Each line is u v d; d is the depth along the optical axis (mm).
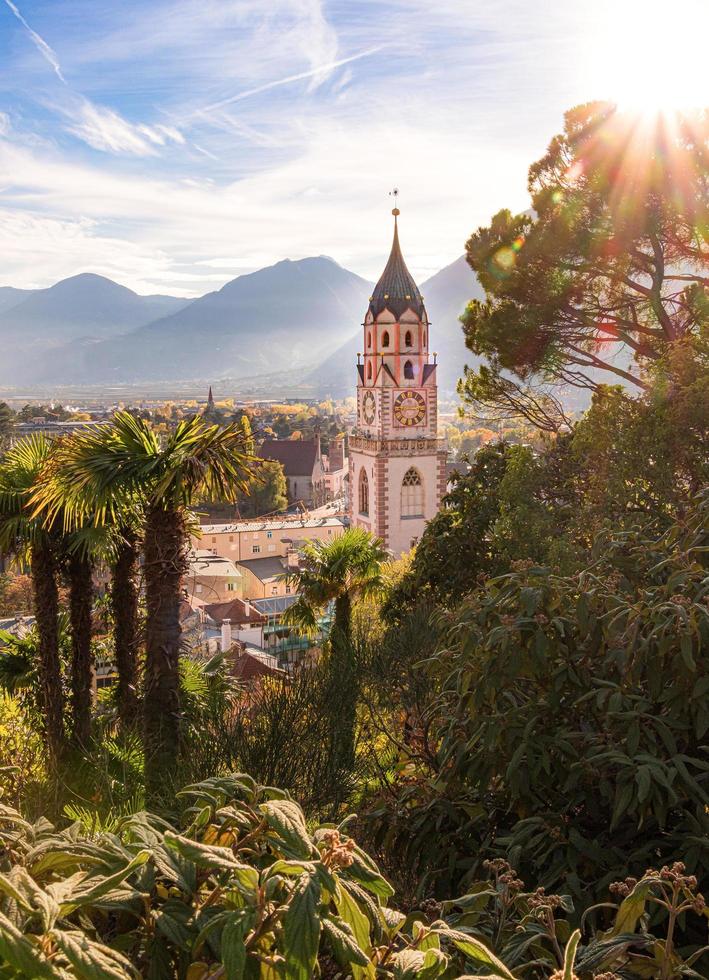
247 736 12430
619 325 27766
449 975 3379
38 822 3596
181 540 15227
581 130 26750
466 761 6285
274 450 190875
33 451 17422
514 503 20922
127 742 14445
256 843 3504
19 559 18109
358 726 15062
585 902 5254
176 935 2980
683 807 5934
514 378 30031
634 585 7305
